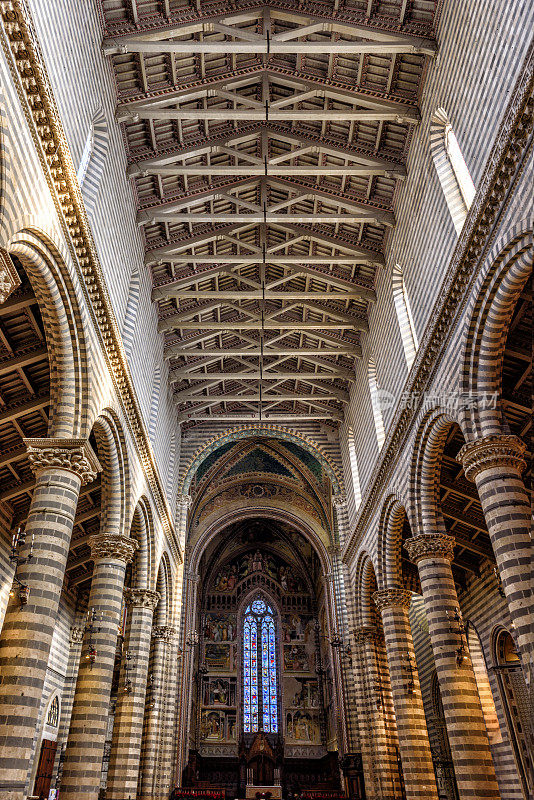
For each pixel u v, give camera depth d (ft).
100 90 55.57
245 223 82.64
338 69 63.82
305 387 112.16
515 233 41.32
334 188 75.56
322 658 161.27
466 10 50.65
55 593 42.47
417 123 63.10
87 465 47.16
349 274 85.30
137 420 65.92
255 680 162.20
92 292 49.83
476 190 45.68
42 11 40.09
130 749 66.49
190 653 125.49
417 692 70.69
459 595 87.20
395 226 72.95
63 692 85.35
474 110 49.47
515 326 51.31
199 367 103.40
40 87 35.99
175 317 89.56
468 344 49.85
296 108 69.87
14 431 60.34
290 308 90.68
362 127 68.33
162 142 68.13
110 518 62.49
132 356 69.82
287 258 78.59
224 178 75.61
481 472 46.21
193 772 125.90
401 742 68.33
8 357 53.11
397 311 72.74
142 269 75.92
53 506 44.68
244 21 61.62
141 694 70.18
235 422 116.47
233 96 64.44
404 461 67.51
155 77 62.23
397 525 77.36
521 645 39.86
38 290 45.32
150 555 78.13
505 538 43.14
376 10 58.39
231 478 135.74
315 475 132.57
